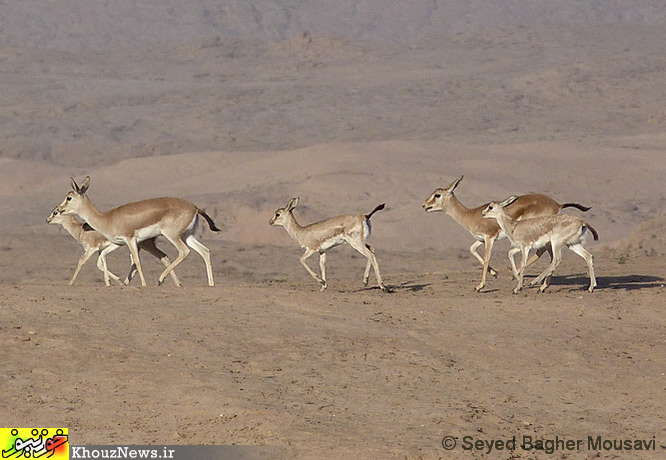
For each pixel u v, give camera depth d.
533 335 45.78
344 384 36.97
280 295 51.53
